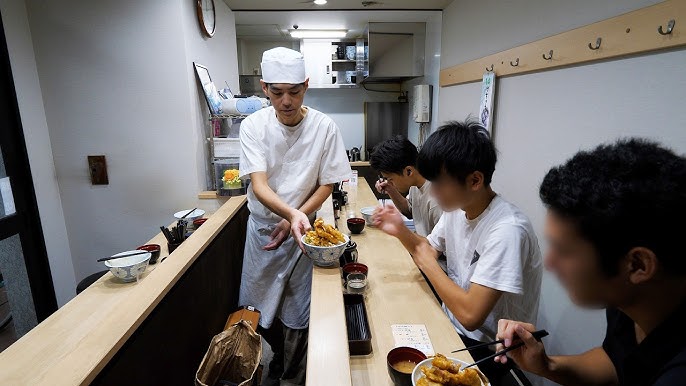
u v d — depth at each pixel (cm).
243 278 216
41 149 245
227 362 172
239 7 338
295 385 211
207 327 195
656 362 62
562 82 176
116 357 106
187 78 251
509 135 228
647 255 52
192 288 171
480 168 107
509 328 89
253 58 490
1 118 216
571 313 171
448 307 112
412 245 125
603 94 151
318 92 488
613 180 52
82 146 256
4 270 222
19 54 229
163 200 267
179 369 156
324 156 188
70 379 85
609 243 53
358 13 360
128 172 262
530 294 123
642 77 132
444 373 83
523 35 210
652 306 59
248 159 181
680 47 118
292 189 187
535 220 201
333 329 103
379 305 127
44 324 116
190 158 262
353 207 259
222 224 212
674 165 52
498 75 237
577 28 162
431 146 109
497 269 105
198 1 265
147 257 167
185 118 256
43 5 236
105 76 248
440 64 360
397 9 350
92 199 264
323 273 138
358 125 498
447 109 343
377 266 156
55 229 256
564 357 88
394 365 97
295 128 180
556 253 61
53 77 245
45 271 246
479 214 122
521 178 215
